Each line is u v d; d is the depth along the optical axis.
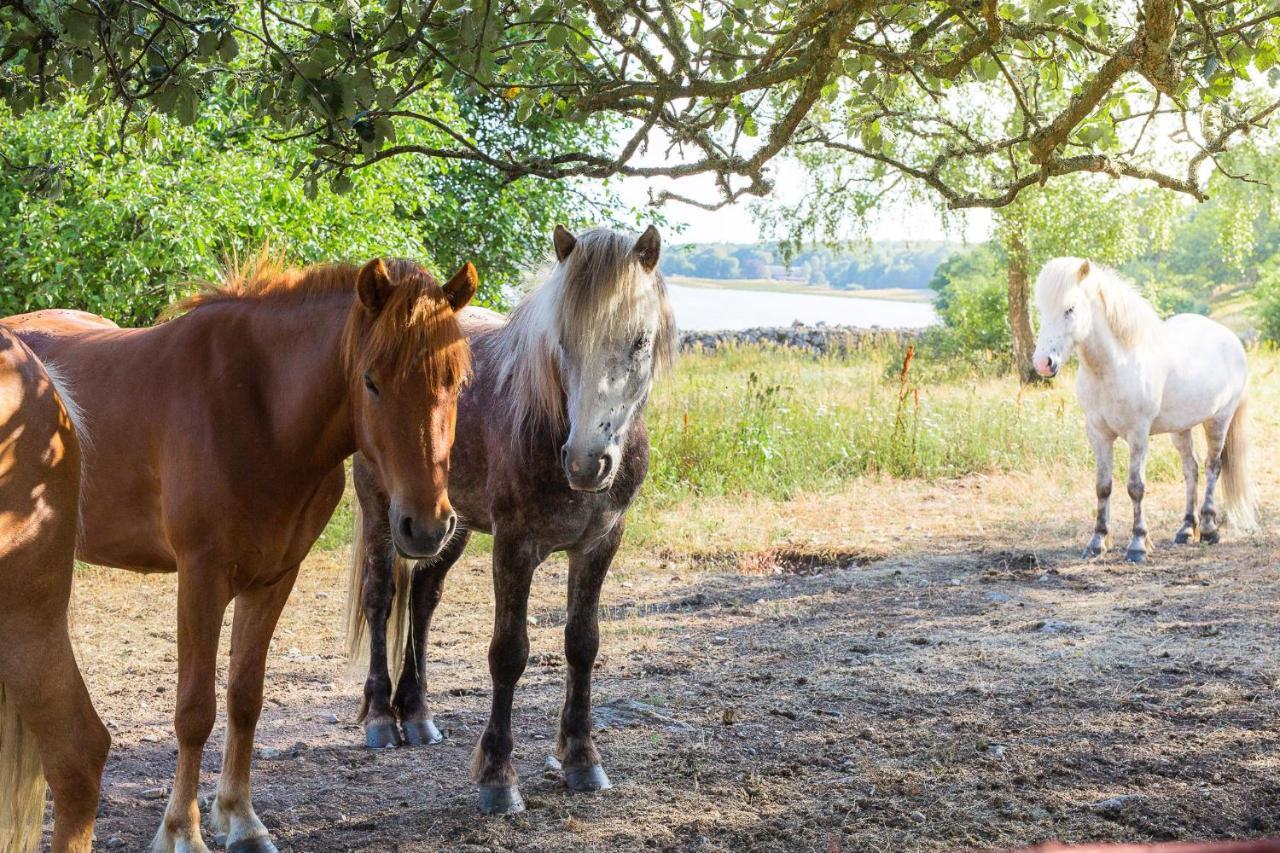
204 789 4.07
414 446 3.04
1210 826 3.51
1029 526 8.96
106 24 2.93
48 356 3.88
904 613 6.55
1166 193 17.98
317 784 4.09
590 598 4.02
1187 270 60.75
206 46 2.92
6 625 2.71
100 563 3.84
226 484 3.26
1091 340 7.70
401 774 4.21
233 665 3.50
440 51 3.00
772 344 20.64
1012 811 3.66
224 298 3.55
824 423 11.73
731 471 10.36
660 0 3.20
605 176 3.18
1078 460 11.13
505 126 14.46
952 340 20.77
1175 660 5.36
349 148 3.12
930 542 8.55
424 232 12.46
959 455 11.37
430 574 4.69
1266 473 10.66
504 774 3.81
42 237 7.93
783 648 5.86
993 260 22.42
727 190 3.27
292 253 8.98
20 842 2.73
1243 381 8.38
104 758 2.85
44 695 2.76
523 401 3.71
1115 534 8.67
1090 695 4.88
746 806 3.78
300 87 2.96
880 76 3.68
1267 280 28.91
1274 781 3.83
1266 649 5.45
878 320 40.88
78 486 2.89
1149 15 2.82
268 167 8.90
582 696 4.05
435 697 5.20
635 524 8.80
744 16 3.33
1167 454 11.16
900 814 3.66
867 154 3.40
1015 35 3.18
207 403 3.31
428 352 3.04
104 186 8.02
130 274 8.20
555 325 3.49
